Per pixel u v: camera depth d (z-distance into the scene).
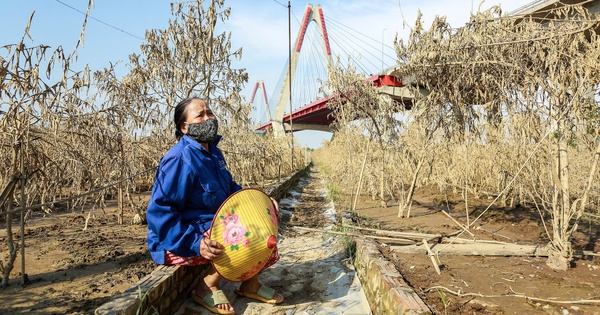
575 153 6.55
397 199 9.94
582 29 3.61
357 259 4.71
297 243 6.00
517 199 7.70
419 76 6.29
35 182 4.61
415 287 3.43
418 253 4.60
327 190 12.49
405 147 7.95
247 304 3.65
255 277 3.73
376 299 3.43
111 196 9.53
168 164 3.23
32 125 4.04
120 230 6.02
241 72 7.08
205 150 3.48
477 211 7.48
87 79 4.42
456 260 4.34
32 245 5.02
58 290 3.49
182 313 3.40
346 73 7.83
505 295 3.28
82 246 4.98
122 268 4.12
